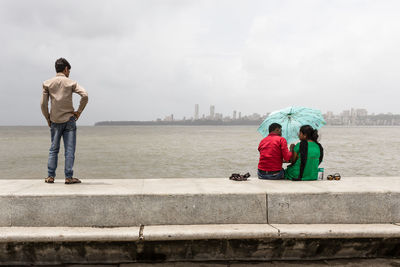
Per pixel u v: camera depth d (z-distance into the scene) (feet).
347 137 236.22
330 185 13.74
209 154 90.94
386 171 55.11
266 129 18.06
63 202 11.59
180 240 11.03
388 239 11.49
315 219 12.18
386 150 104.17
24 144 143.54
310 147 15.30
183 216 11.90
